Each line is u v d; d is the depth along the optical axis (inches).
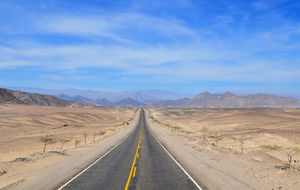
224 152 943.7
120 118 5949.8
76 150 1133.1
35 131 2442.2
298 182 484.1
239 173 587.8
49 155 924.0
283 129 1918.1
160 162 792.3
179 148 1184.2
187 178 565.0
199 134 2113.7
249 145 1258.0
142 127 3275.1
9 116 3548.2
